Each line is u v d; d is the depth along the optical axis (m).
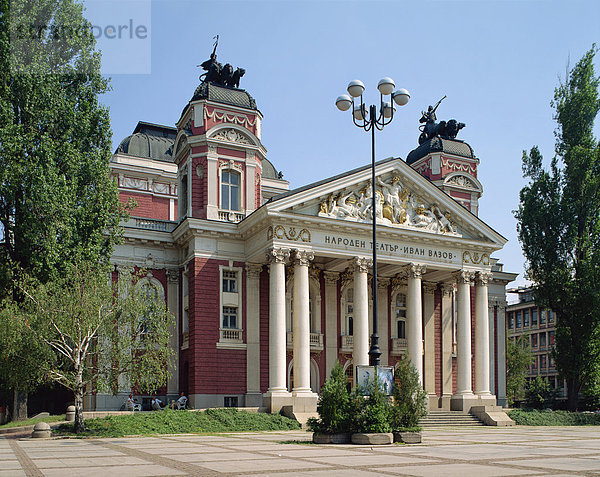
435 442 24.75
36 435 27.11
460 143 58.78
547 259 49.94
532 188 51.28
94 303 29.00
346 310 46.41
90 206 35.62
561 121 51.19
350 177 41.97
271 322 38.78
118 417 31.77
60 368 31.27
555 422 44.28
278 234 39.38
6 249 34.28
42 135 35.09
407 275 43.94
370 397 23.84
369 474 13.86
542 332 101.44
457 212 45.91
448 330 49.75
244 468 15.10
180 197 46.06
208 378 40.09
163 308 32.19
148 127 59.78
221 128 44.03
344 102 27.34
